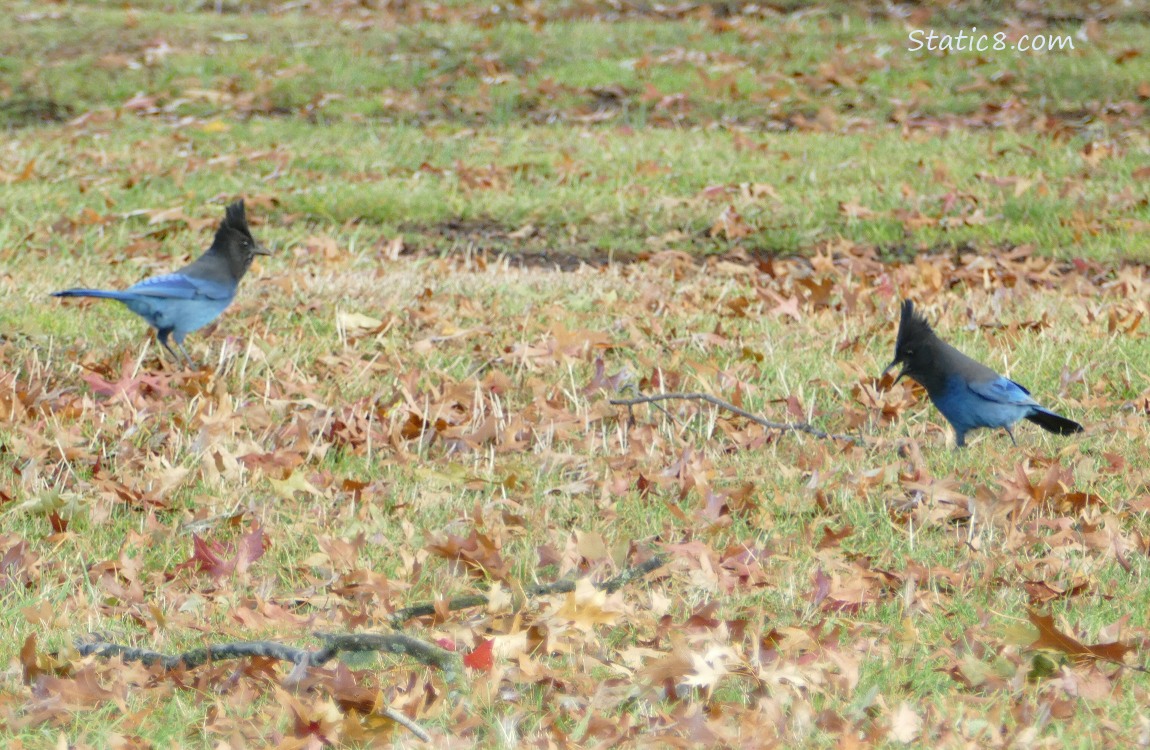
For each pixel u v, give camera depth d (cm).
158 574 804
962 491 953
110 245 1731
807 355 1265
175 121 2572
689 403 1138
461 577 804
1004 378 1020
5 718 607
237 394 1155
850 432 1098
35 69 2809
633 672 658
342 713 617
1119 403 1128
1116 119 2525
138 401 1104
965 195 1983
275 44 3028
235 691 649
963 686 647
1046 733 592
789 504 929
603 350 1280
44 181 2070
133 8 3441
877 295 1523
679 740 578
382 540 861
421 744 584
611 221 1970
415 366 1230
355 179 2170
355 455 1046
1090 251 1773
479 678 647
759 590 775
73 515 905
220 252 1233
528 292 1502
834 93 2742
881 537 869
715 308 1455
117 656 666
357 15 3353
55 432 1016
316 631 696
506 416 1118
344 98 2738
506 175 2181
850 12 3300
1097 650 627
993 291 1566
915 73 2828
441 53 2967
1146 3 3272
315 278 1541
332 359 1227
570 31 3153
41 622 716
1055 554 816
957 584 780
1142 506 887
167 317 1190
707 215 1962
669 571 796
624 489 957
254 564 833
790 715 611
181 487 970
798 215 1950
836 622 724
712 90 2741
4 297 1366
